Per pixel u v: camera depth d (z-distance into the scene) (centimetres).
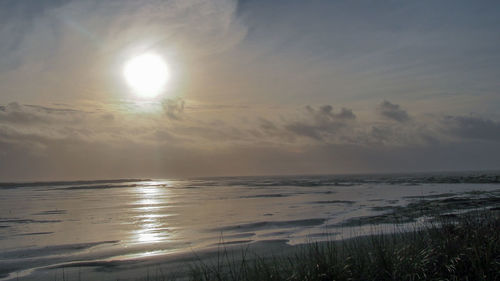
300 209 2730
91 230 1923
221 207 3033
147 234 1791
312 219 2145
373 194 4153
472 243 709
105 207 3169
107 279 1042
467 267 664
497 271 634
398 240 876
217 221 2188
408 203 2839
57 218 2420
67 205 3391
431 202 2756
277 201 3522
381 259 682
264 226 1952
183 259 1240
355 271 655
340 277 625
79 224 2144
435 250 720
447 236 783
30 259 1302
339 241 1238
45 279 1068
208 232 1817
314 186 6862
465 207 2192
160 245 1515
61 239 1675
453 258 675
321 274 629
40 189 7306
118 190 6744
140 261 1239
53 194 5369
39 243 1588
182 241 1596
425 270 650
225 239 1609
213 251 1352
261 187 7006
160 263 1200
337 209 2650
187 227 1984
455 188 4962
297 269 684
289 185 7738
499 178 8494
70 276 1088
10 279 1077
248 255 1233
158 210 2867
